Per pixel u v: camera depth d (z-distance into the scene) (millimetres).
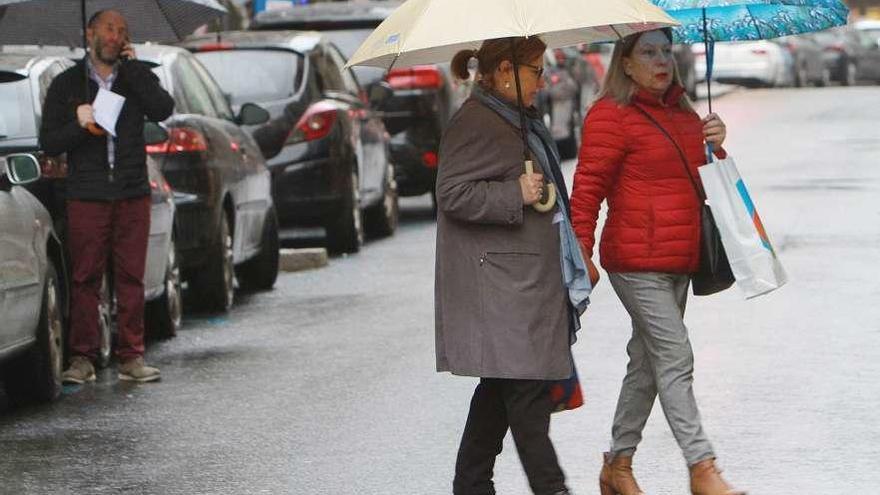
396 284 36719
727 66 125062
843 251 38344
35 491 19250
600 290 34219
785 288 33156
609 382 24625
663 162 17047
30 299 23281
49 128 25422
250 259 36438
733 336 28094
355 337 29625
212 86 35156
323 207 41344
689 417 17156
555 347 16312
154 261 28547
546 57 66062
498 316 16219
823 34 147000
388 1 52156
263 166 36219
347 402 23938
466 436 16953
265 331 30656
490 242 16312
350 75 45125
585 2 15477
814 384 24078
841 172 58156
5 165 23078
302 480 19500
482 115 16281
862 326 28844
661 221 17078
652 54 17000
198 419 23078
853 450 20266
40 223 24281
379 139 45250
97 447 21500
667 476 19219
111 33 25391
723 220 17031
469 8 15344
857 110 96438
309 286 36906
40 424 22969
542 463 16312
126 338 25984
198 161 31531
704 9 18312
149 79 25625
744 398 23188
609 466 18078
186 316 32812
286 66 41281
